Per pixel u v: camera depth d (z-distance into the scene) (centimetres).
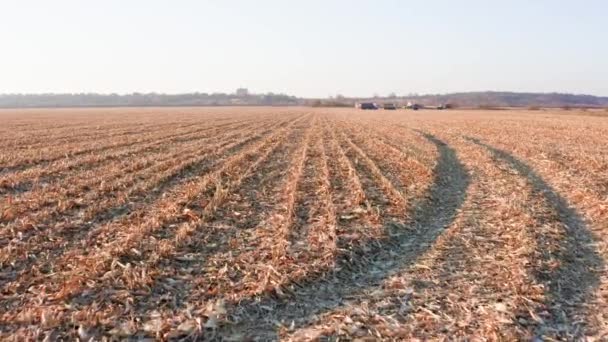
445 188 1333
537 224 929
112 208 1038
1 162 1684
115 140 2591
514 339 514
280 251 757
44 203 1067
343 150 2100
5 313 553
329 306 601
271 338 522
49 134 3033
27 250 755
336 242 802
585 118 5219
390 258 778
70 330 516
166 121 4831
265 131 3309
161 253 736
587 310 591
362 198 1106
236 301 592
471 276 693
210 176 1400
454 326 550
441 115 6575
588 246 837
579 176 1452
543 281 665
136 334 517
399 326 550
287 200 1135
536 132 3130
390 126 3900
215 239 839
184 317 554
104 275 652
